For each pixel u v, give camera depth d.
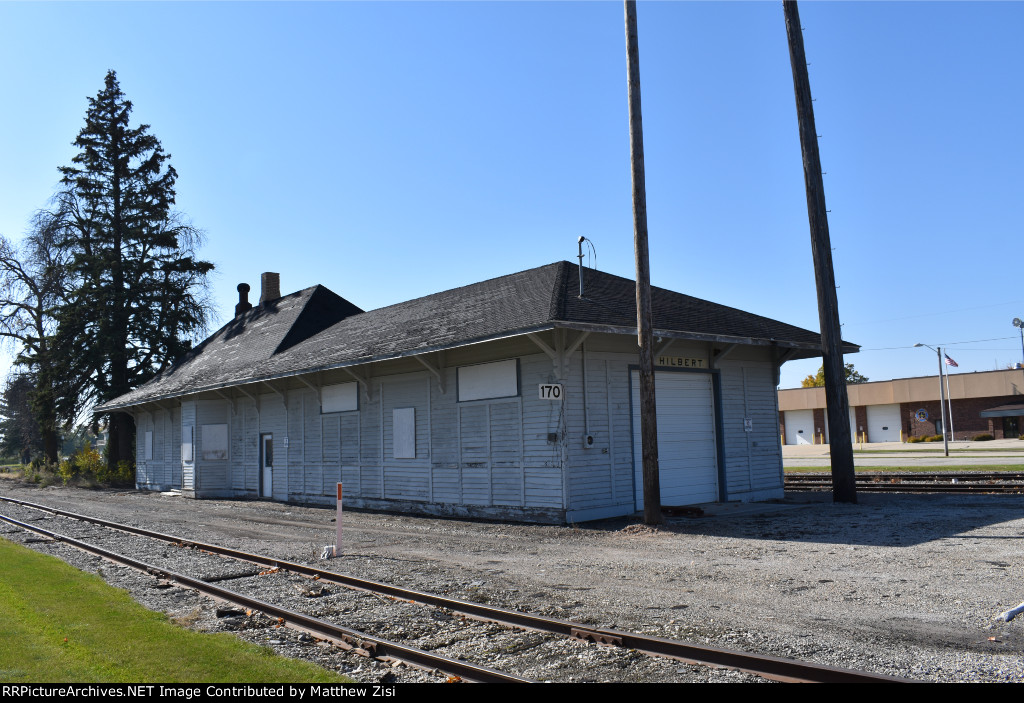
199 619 7.80
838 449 17.56
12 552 13.07
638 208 14.44
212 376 27.98
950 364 46.34
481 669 5.68
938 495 18.03
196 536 15.16
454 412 17.80
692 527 13.89
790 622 6.95
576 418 15.42
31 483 40.91
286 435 24.44
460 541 13.42
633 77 14.61
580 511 15.22
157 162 44.75
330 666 6.14
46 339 41.47
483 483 16.89
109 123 44.12
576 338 15.37
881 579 8.58
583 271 18.41
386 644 6.44
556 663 6.04
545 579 9.59
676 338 16.28
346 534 14.95
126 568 11.27
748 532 13.01
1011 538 10.73
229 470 28.09
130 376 41.66
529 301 16.14
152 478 33.69
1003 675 5.29
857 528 12.77
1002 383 54.62
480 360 17.20
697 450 18.34
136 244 42.91
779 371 20.94
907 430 60.44
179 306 42.97
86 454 40.91
